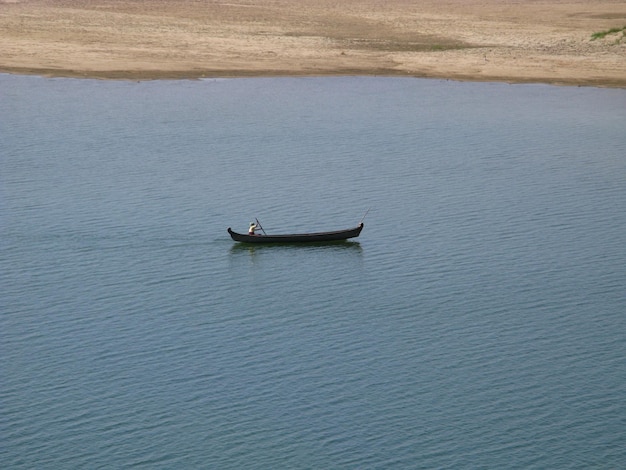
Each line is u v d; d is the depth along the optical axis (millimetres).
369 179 76625
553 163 81875
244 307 55469
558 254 63219
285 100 102062
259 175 77062
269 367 49000
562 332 53094
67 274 59406
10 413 44781
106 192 72562
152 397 46156
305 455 42312
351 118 95312
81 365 48875
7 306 55125
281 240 63562
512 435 43844
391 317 54469
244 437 43375
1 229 65500
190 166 78938
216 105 99125
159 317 54156
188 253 62750
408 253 63062
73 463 41531
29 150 82438
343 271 60344
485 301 56531
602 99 104312
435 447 43000
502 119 95750
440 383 47781
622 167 80875
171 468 41312
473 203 71875
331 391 46938
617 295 57500
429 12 163375
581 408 45906
